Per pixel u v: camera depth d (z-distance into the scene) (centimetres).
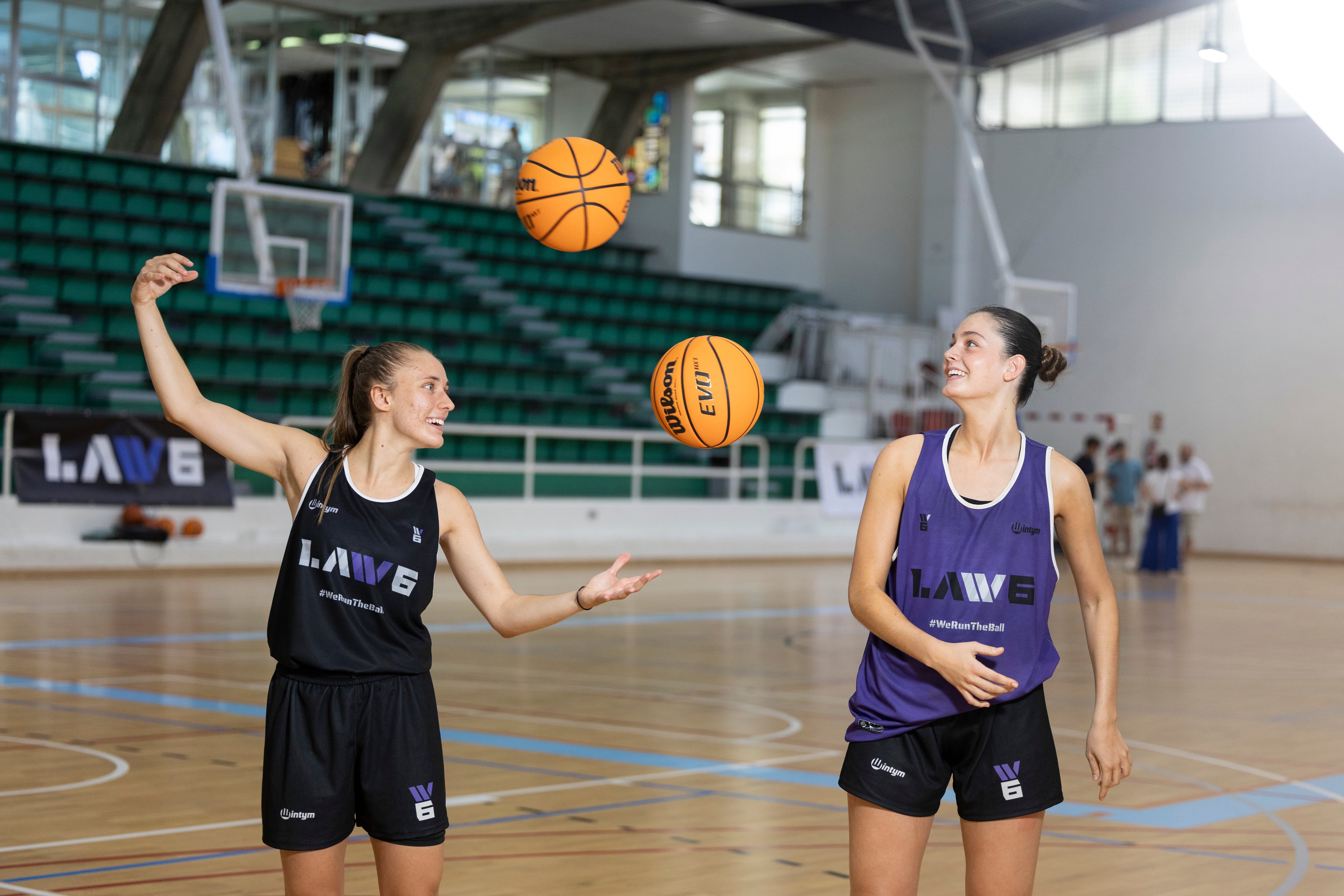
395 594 278
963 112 2056
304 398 1819
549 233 397
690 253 2434
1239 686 885
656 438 1864
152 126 1905
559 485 1948
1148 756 639
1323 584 1778
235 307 1836
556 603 285
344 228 1561
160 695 733
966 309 2462
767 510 1953
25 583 1284
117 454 1396
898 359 2356
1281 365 2253
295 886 279
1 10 1830
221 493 1459
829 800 528
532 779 557
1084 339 2408
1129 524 2014
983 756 281
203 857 426
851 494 1997
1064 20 2322
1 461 1413
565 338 2166
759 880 416
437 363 289
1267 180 2258
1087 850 464
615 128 2397
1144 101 2359
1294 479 2242
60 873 405
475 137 2338
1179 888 416
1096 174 2388
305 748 274
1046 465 288
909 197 2522
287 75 2081
